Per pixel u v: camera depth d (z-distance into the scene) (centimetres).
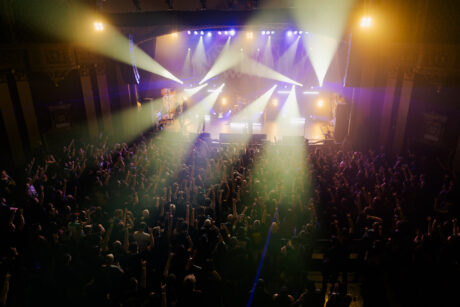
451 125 1380
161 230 737
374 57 1656
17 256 661
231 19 1702
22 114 1502
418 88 1511
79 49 1648
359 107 1817
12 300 583
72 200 912
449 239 691
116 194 985
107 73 1905
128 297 554
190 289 528
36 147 1523
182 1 1719
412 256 722
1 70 1398
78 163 1195
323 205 959
